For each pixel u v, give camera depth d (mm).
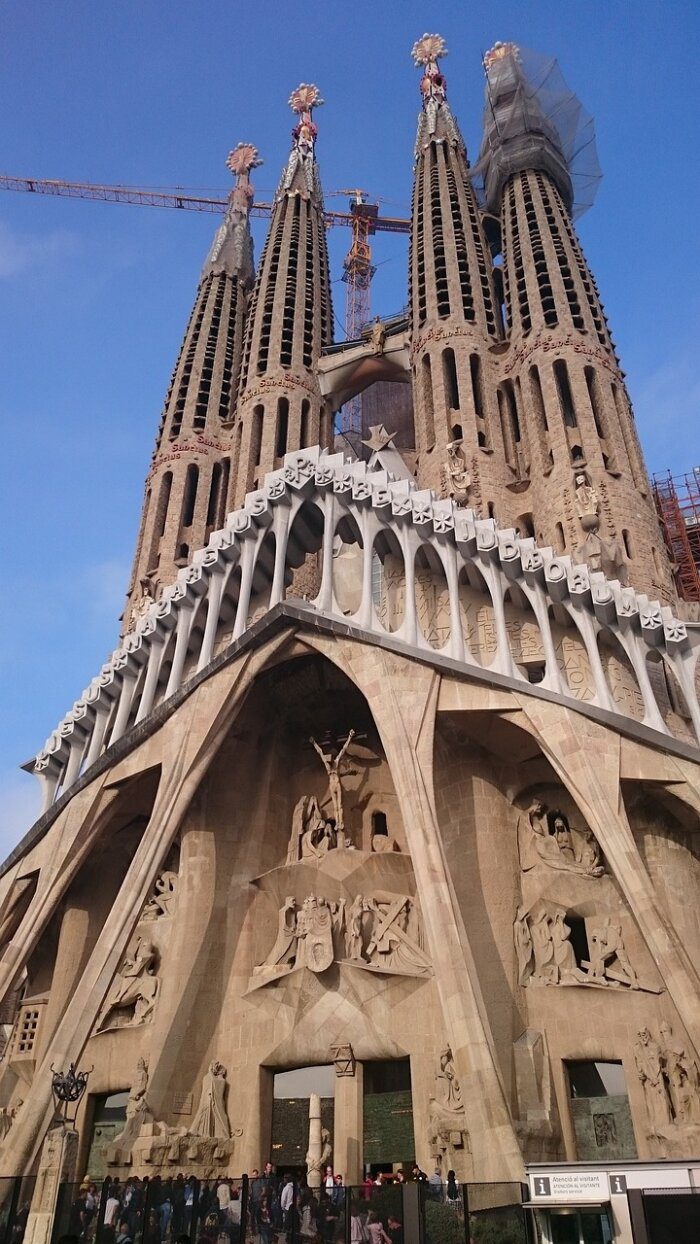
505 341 46406
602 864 28375
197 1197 18250
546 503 38281
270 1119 29031
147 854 29828
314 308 56062
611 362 42406
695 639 29562
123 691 36156
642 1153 24109
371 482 33094
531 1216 14523
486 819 29688
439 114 60688
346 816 33156
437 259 50750
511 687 28234
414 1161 26391
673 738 26891
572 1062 26484
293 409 49750
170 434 50625
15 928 34625
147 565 45469
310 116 69500
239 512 34875
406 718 28562
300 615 30812
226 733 32000
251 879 32844
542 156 51875
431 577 35094
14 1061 33094
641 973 26406
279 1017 29578
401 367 52594
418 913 30016
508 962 27500
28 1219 21781
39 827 34312
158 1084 28656
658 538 37688
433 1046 27141
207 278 59656
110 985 28359
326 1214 16797
